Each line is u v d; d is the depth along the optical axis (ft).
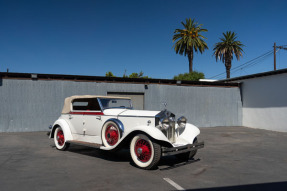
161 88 44.65
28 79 36.04
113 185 12.78
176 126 18.54
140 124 17.11
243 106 52.01
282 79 42.83
